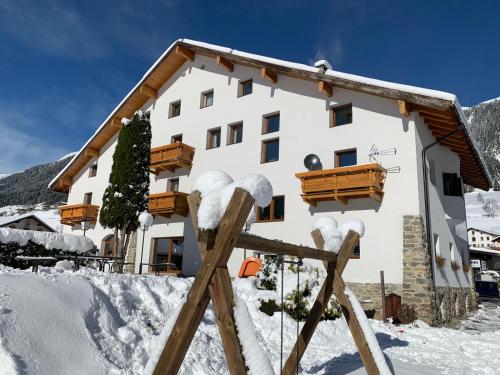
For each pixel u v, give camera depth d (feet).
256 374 7.36
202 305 7.91
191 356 16.94
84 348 14.02
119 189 53.42
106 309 17.25
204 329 20.97
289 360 13.50
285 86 55.11
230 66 61.26
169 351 7.75
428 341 29.43
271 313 28.30
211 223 7.91
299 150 51.72
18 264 31.76
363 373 18.07
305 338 13.66
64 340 13.65
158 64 67.31
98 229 71.00
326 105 50.80
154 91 71.00
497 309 64.64
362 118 47.50
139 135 55.31
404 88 42.88
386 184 44.14
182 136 65.31
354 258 44.21
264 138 55.47
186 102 66.28
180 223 60.70
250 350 7.53
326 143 49.62
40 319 13.65
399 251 41.91
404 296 40.24
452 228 53.78
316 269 32.68
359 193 43.50
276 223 50.93
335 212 46.73
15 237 32.53
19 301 13.78
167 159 62.23
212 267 7.81
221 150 59.72
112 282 20.66
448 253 50.24
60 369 12.44
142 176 54.34
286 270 32.04
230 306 7.68
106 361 14.15
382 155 45.09
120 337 16.37
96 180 75.36
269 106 56.08
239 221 7.88
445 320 43.60
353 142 47.55
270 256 34.63
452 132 44.52
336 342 25.96
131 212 52.21
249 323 7.80
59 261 31.94
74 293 16.44
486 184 66.74
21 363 11.45
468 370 20.27
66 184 79.87
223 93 61.82
